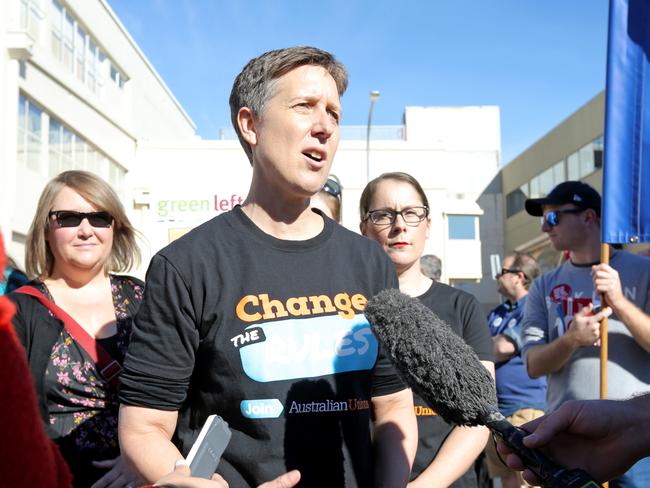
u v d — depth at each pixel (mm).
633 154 3232
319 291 1821
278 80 1822
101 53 23344
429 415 2625
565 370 3469
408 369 1432
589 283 3582
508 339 4969
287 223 1890
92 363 2617
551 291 3734
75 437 2543
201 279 1752
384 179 3020
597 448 1401
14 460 846
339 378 1774
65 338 2639
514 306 5691
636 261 3461
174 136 33094
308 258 1852
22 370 867
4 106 15602
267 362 1723
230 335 1731
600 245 3613
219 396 1726
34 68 17203
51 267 2910
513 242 35531
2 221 15227
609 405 1418
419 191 3004
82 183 2871
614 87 3262
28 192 16750
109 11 23547
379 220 2953
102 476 2506
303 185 1813
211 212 5406
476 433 2477
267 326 1747
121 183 24000
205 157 24750
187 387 1741
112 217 2934
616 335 3330
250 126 1916
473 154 37219
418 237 2943
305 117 1812
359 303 1861
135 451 1645
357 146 26578
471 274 28438
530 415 4844
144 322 1740
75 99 19891
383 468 1843
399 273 2951
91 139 20984
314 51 1871
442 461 2385
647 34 3277
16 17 16000
